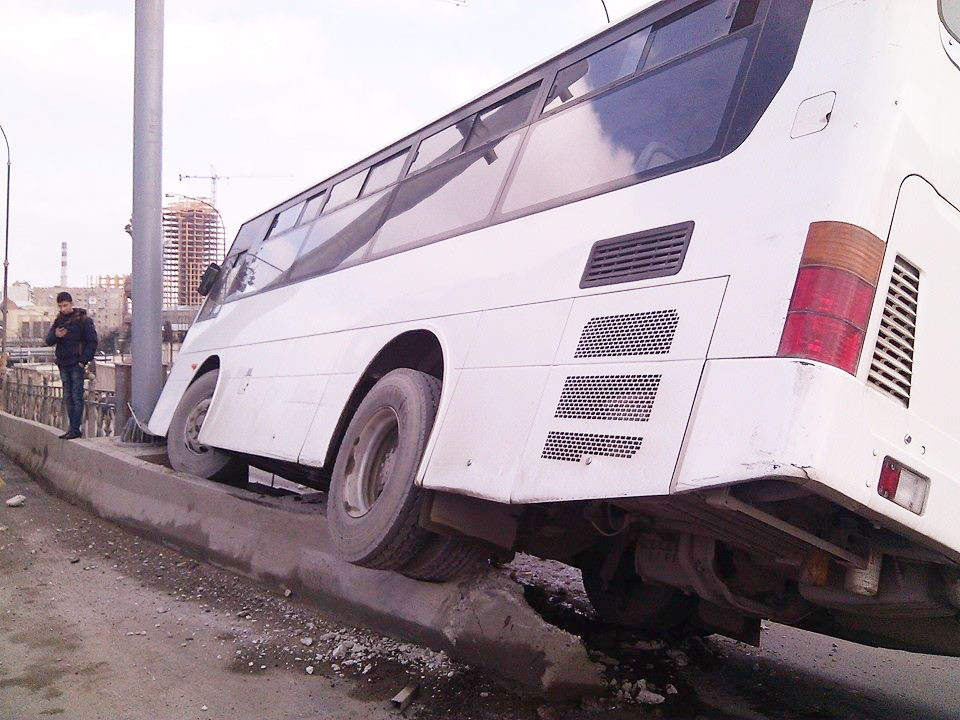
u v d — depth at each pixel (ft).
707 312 9.88
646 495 9.62
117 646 16.31
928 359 9.79
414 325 16.24
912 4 10.02
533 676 13.26
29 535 26.84
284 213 28.63
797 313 8.95
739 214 10.11
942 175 10.24
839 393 8.65
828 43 10.14
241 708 13.39
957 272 10.35
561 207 13.32
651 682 14.64
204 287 33.22
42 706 13.47
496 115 16.97
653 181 11.61
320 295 21.74
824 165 9.48
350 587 17.20
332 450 18.10
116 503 28.19
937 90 10.26
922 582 10.35
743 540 11.10
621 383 10.58
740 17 11.57
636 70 13.29
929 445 9.66
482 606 14.26
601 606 16.65
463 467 12.81
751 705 14.10
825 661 17.16
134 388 34.45
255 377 24.04
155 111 35.35
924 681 16.03
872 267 9.14
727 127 10.85
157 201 35.35
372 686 14.12
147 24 35.35
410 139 20.77
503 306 13.66
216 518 22.67
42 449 38.40
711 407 9.32
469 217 16.12
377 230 20.18
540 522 14.39
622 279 11.36
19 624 17.65
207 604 19.22
